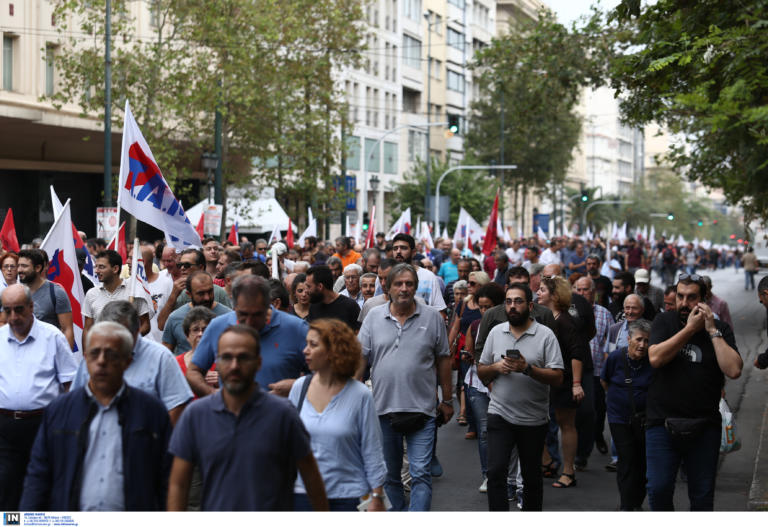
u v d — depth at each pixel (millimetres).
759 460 10547
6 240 12297
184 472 4684
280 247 16812
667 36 10188
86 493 4902
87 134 32188
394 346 7578
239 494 4582
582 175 130375
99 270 9852
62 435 4941
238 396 4645
